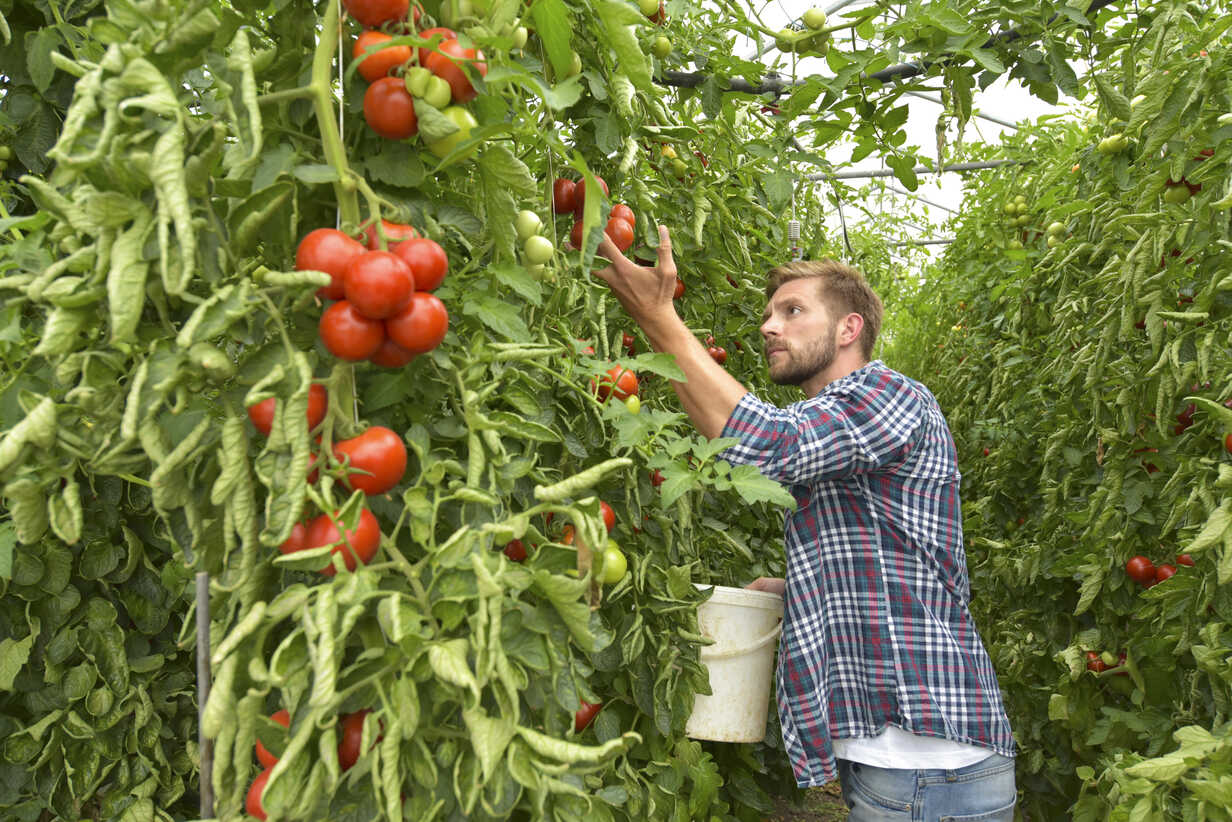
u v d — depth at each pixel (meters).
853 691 1.62
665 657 1.60
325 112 0.89
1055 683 2.96
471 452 0.97
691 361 1.62
